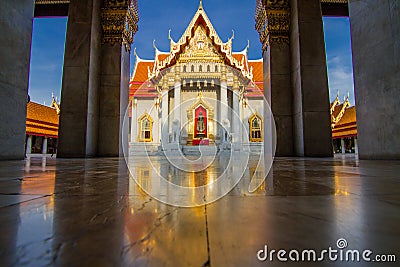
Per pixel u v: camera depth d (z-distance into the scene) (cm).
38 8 1365
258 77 3044
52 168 436
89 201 156
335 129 3419
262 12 1284
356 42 799
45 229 100
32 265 68
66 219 115
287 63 1187
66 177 294
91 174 330
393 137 653
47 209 134
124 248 81
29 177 294
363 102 768
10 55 704
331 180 263
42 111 3186
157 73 2642
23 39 755
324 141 1034
